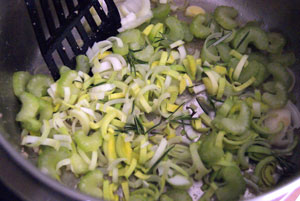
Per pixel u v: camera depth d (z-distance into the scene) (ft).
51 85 1.02
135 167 0.94
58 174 0.92
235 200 0.90
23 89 1.03
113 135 0.96
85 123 0.98
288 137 1.02
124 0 1.27
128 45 1.12
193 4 1.33
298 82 1.12
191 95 1.10
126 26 1.16
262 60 1.14
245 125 0.98
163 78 1.08
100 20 1.19
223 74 1.12
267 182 0.94
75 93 1.02
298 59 1.15
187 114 1.05
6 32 1.04
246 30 1.16
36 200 0.77
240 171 0.96
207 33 1.19
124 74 1.07
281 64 1.14
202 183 0.95
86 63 1.08
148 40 1.16
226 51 1.16
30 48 1.15
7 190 0.81
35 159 0.95
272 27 1.23
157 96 1.06
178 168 0.93
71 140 0.95
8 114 0.97
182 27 1.18
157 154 0.94
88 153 0.94
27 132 0.97
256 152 0.97
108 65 1.09
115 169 0.92
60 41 1.04
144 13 1.20
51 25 1.01
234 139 0.98
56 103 1.01
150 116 1.05
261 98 1.08
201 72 1.11
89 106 1.01
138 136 0.97
